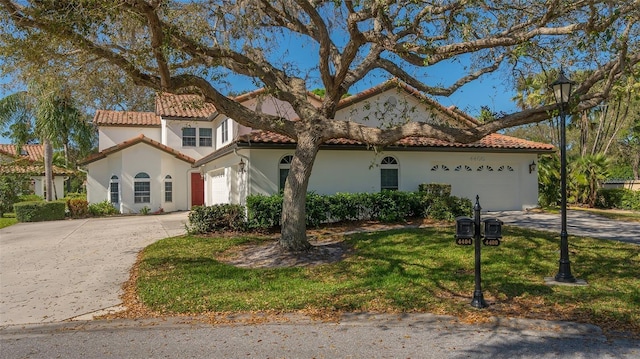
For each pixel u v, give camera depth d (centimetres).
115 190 2353
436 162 1695
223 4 927
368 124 1653
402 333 504
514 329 512
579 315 552
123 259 988
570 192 2264
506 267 804
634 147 3400
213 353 452
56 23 673
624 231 1233
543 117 802
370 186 1588
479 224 606
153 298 657
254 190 1417
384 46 854
